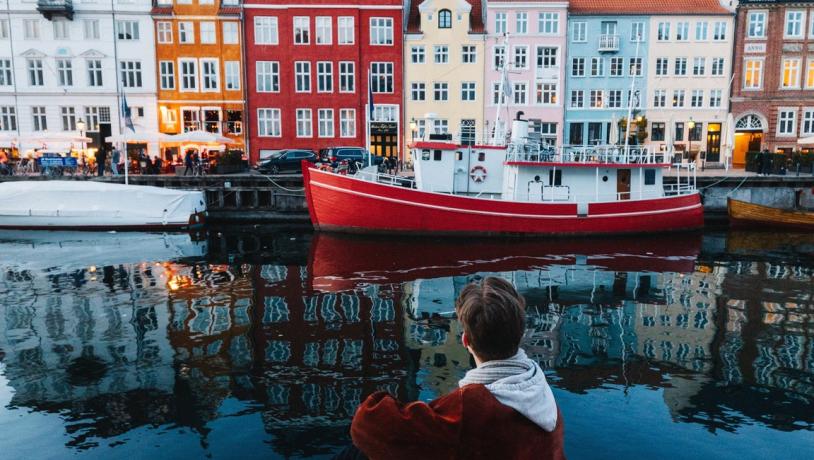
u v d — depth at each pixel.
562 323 11.15
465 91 40.88
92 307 12.12
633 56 40.38
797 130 40.19
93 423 6.90
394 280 14.73
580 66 40.75
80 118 38.94
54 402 7.48
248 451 6.21
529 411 1.82
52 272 15.70
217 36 39.28
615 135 38.50
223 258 17.80
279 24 39.50
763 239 22.36
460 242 20.72
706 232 24.19
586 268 16.56
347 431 6.65
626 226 21.94
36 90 38.47
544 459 1.87
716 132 40.91
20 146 38.59
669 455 6.13
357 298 12.84
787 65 39.84
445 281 14.66
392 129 40.66
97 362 8.91
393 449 1.85
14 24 38.03
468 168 21.73
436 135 22.91
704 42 39.97
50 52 38.38
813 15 39.22
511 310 1.92
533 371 1.95
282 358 9.03
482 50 40.25
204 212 25.33
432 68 40.44
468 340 1.98
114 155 29.88
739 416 7.07
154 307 12.08
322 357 9.09
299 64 40.03
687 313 11.86
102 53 38.50
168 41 39.22
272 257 17.95
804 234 23.84
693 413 7.13
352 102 40.38
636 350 9.55
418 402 1.88
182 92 39.56
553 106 40.81
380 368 8.62
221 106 39.88
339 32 39.84
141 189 23.62
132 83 39.25
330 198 21.50
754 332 10.56
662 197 22.19
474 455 1.79
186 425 6.82
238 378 8.23
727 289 14.03
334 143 40.69
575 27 40.38
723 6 39.94
